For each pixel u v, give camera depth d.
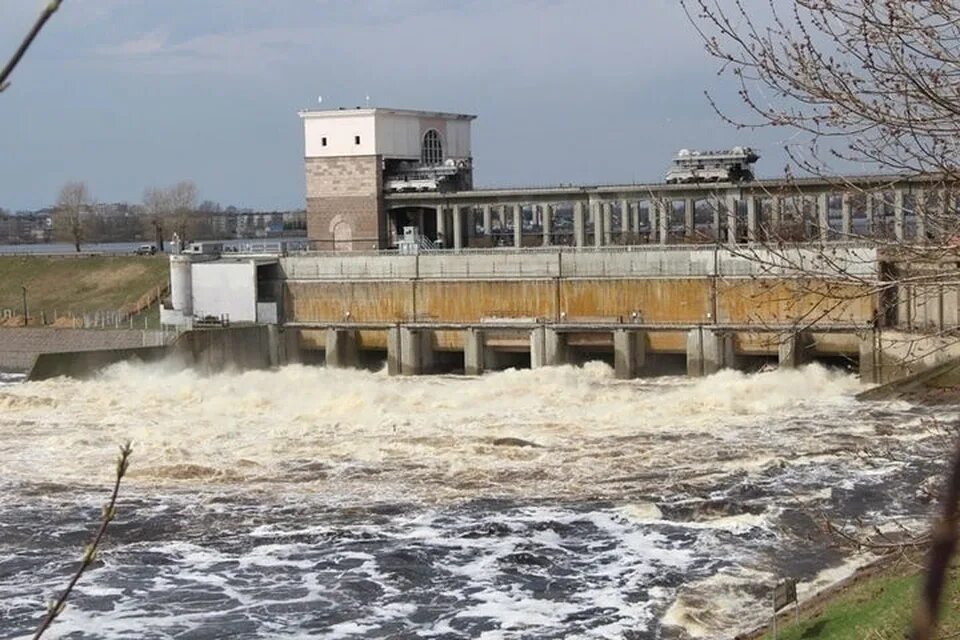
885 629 29.50
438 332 99.75
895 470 54.06
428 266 101.12
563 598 38.50
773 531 45.06
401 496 51.91
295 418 72.56
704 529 45.59
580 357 98.12
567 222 135.75
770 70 18.44
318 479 55.44
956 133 18.12
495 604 38.06
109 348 100.88
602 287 94.62
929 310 71.06
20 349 109.38
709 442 61.84
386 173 116.88
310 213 117.31
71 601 38.81
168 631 36.09
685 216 107.38
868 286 20.23
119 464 7.05
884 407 70.50
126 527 47.59
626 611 37.22
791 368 83.06
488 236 124.12
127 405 79.06
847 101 18.17
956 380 69.56
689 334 90.25
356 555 43.34
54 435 68.06
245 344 101.06
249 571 41.78
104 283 124.94
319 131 116.12
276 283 105.81
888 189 20.38
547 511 48.81
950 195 19.53
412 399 78.31
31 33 4.50
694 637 34.88
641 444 61.69
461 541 44.81
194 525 47.78
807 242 23.98
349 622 36.72
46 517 49.19
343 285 103.44
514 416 71.56
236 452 61.62
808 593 37.62
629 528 46.06
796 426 65.62
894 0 17.45
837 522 45.59
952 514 3.90
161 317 106.81
